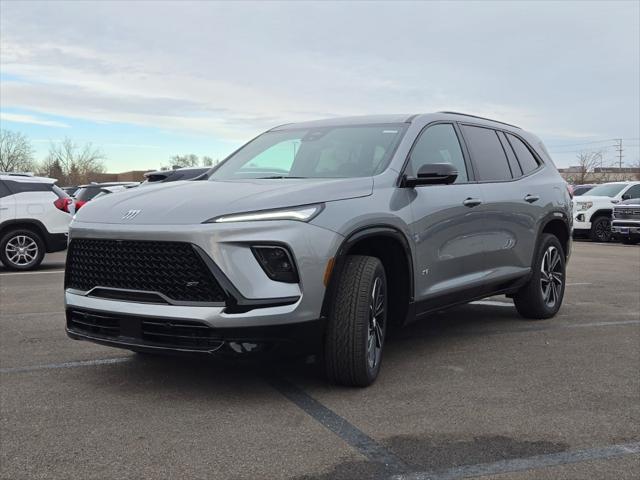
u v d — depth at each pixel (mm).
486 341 5500
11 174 11070
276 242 3619
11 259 10773
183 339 3637
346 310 3916
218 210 3701
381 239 4285
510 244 5703
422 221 4559
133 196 4242
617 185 18906
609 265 11648
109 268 3883
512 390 4145
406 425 3525
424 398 3971
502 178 5781
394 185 4438
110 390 4105
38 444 3258
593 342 5465
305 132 5348
